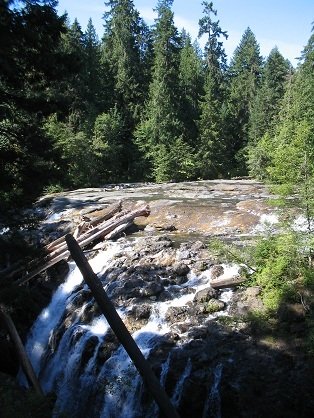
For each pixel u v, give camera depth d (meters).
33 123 11.56
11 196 11.43
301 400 9.06
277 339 10.50
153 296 13.13
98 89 52.16
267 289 11.74
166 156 45.84
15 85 10.56
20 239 11.95
